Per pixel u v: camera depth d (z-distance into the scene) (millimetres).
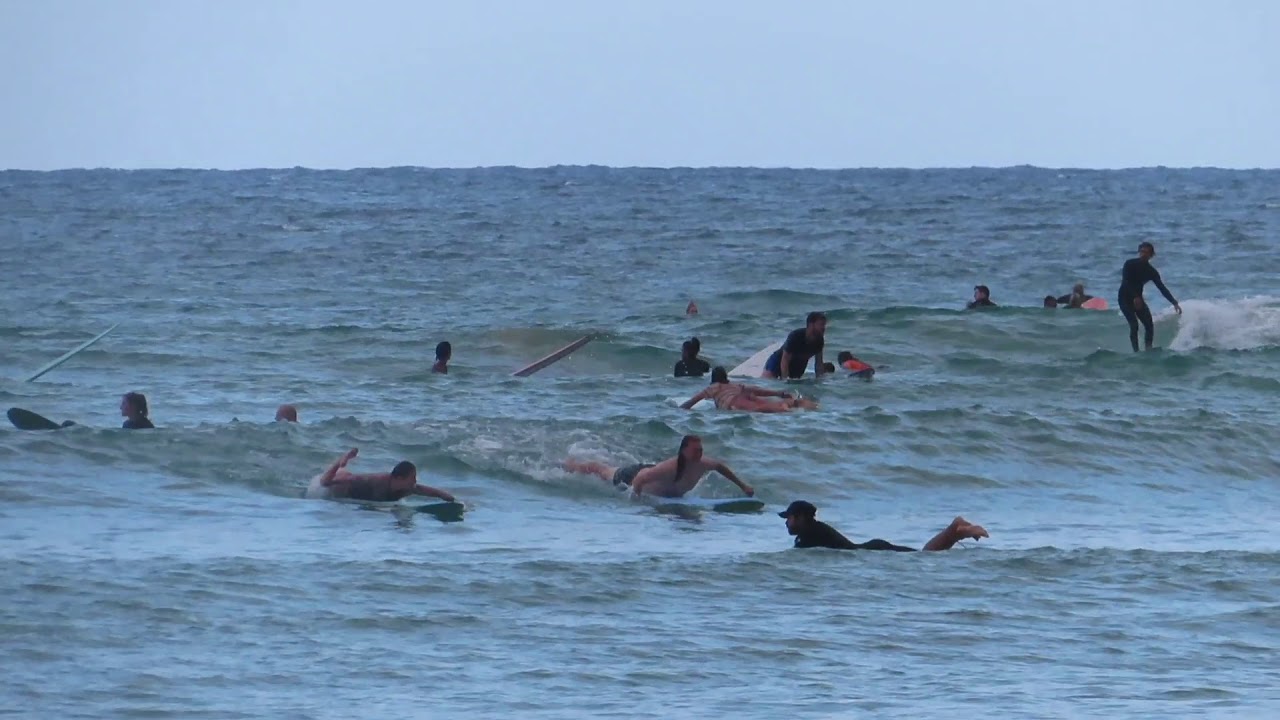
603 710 33156
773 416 74062
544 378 92062
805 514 49938
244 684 34250
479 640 38469
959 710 33344
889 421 73312
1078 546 52312
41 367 96938
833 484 63719
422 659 36719
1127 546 52625
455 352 107188
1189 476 68250
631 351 105438
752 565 47125
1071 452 70312
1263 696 34594
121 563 44562
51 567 43688
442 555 47750
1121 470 68312
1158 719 32781
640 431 69125
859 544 51188
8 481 56531
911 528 56500
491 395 83188
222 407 78250
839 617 41438
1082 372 95312
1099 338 111500
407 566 45625
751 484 62625
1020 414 75625
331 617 39938
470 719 32312
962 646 38750
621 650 37875
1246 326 110500
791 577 45781
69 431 63594
